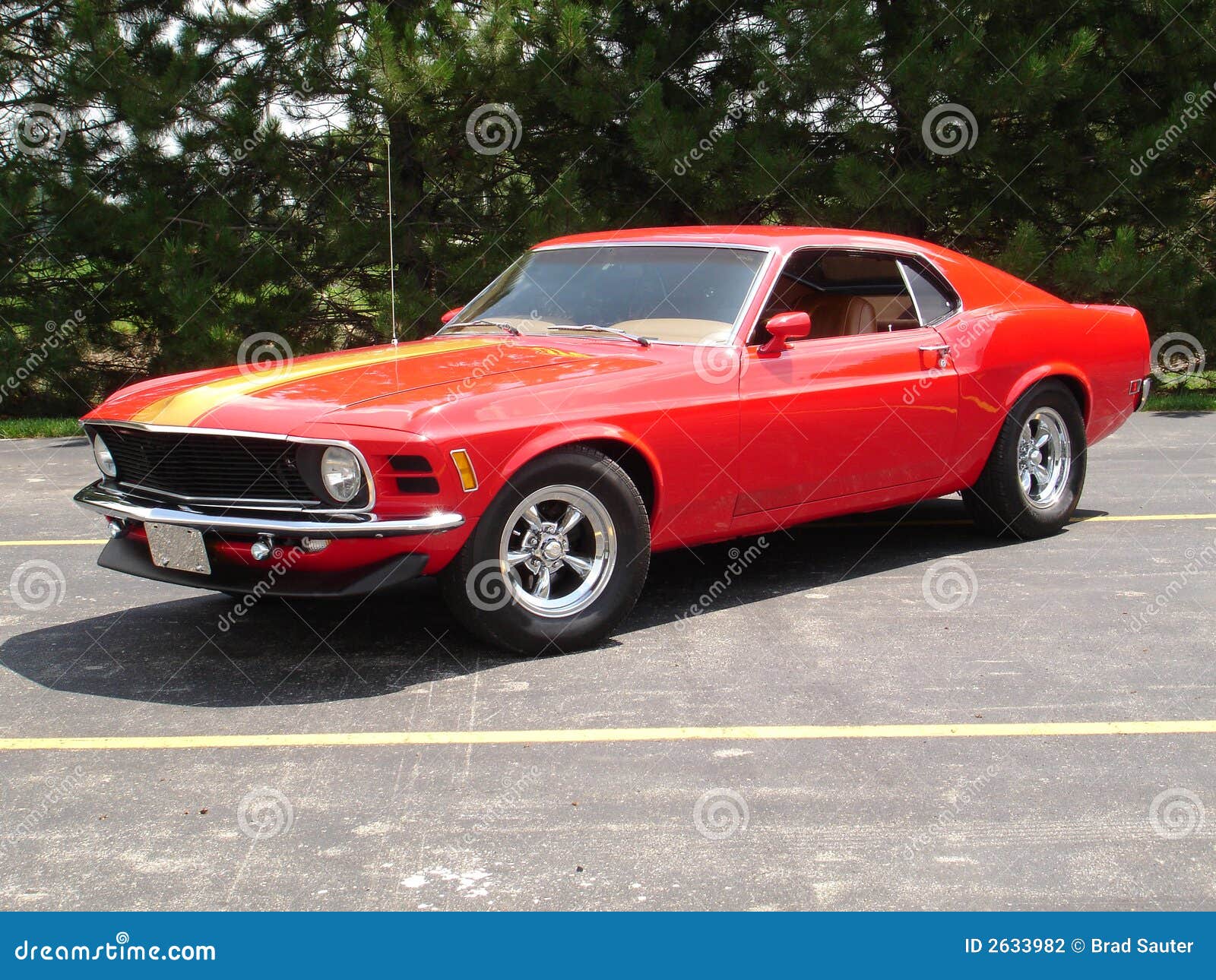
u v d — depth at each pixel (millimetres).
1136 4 12680
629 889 2779
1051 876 2828
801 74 12492
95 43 12844
